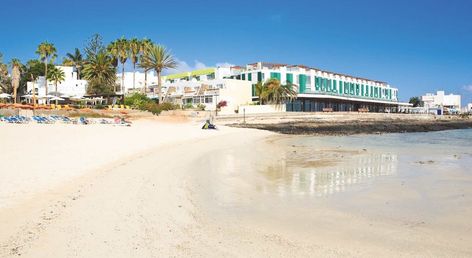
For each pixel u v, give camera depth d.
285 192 14.30
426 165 21.61
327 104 110.69
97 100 78.56
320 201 12.80
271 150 30.80
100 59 81.88
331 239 8.85
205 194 13.73
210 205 12.12
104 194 12.36
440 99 189.88
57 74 86.19
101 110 59.28
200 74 106.50
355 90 123.81
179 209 11.31
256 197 13.40
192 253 7.81
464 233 9.29
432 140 44.19
